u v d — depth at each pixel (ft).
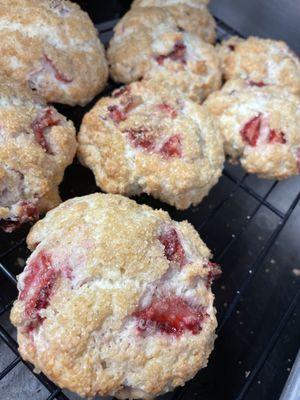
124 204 0.42
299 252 0.59
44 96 0.50
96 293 0.36
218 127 0.53
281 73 0.59
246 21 0.75
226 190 0.63
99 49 0.55
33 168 0.43
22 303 0.37
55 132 0.46
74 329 0.35
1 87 0.45
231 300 0.54
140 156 0.47
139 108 0.50
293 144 0.52
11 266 0.50
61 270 0.37
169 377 0.36
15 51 0.48
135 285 0.37
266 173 0.53
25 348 0.36
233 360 0.50
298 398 0.36
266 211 0.62
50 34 0.51
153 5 0.66
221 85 0.61
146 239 0.39
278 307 0.54
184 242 0.41
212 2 0.76
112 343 0.36
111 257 0.37
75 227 0.39
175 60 0.57
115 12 0.75
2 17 0.50
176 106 0.50
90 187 0.57
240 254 0.57
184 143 0.47
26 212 0.44
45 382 0.39
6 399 0.44
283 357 0.51
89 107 0.63
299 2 0.70
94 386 0.35
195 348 0.37
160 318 0.37
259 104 0.54
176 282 0.39
